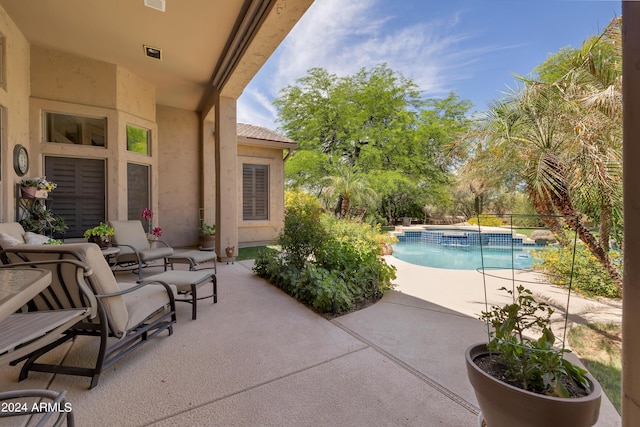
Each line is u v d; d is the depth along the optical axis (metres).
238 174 8.71
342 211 13.34
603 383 2.23
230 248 6.38
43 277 1.20
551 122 3.71
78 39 5.02
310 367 2.32
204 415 1.78
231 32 4.78
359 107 17.12
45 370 2.09
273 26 4.03
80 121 5.65
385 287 4.41
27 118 5.03
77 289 1.98
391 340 2.79
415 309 3.65
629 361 0.90
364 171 16.61
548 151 3.70
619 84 3.04
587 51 3.38
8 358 1.28
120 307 2.23
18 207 4.58
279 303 3.82
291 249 4.81
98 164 5.81
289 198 10.25
